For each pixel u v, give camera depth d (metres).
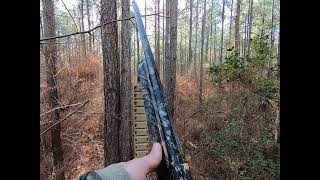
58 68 6.21
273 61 9.77
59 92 6.63
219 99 8.81
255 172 6.32
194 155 7.53
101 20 6.67
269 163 6.35
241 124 7.59
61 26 9.34
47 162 6.30
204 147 7.54
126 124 7.52
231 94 8.61
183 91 13.30
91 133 7.47
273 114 7.57
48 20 7.25
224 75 9.00
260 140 7.03
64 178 6.49
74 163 6.68
